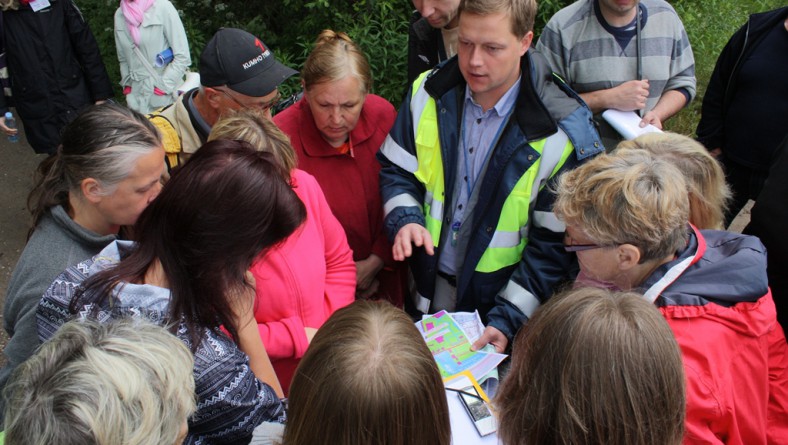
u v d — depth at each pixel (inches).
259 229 53.0
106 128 61.6
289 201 55.1
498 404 47.4
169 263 52.4
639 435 39.8
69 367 37.4
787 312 76.7
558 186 70.2
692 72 121.4
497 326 80.0
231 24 201.8
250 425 54.6
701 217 70.8
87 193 62.2
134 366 38.6
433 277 91.8
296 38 203.3
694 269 60.4
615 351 40.1
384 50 168.1
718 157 129.5
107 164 60.5
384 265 103.1
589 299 43.6
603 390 39.6
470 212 85.0
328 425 39.5
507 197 80.9
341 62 84.3
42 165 67.8
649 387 39.9
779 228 74.5
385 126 99.0
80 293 51.7
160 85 161.2
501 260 84.5
